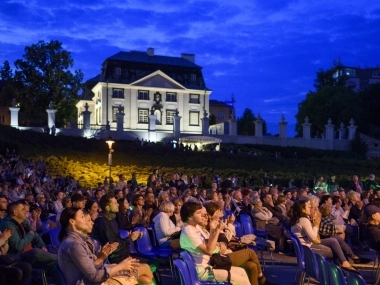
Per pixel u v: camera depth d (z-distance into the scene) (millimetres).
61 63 61281
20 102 58781
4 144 31359
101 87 64062
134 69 66375
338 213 11742
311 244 8367
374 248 8055
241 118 98000
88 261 5078
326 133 57094
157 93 66062
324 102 66938
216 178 30078
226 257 6430
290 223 8852
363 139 59156
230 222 8039
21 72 60906
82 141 41250
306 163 44094
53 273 5859
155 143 48969
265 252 11750
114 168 31891
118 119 51625
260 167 39344
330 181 29406
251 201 12023
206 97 68875
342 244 8922
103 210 7809
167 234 8836
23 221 7543
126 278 5621
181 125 67062
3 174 21234
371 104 68500
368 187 22484
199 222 6648
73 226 5445
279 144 54594
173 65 68875
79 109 74000
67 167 30531
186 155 41969
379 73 90500
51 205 13891
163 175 30906
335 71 81062
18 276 6379
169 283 8422
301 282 7660
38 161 29281
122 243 7516
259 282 7031
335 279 5922
